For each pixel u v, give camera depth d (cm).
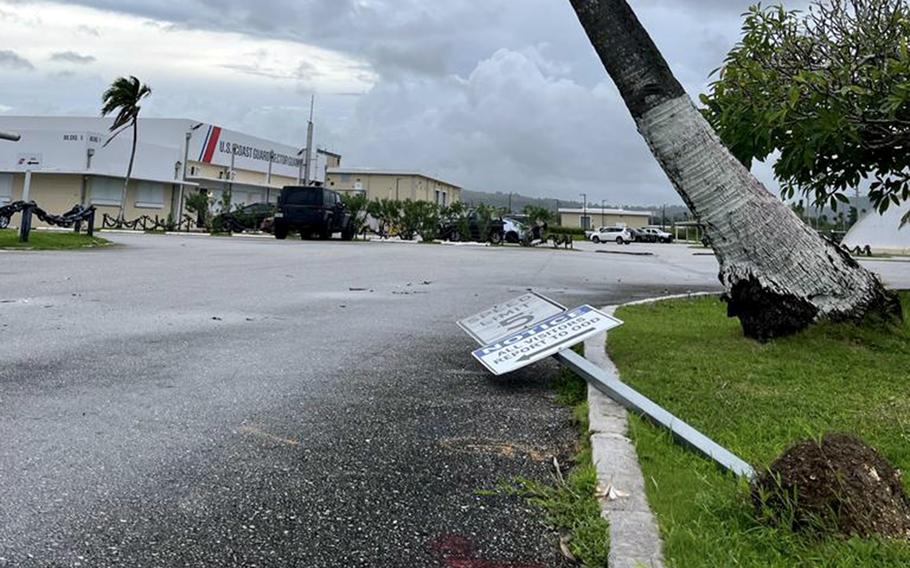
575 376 451
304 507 256
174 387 406
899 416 347
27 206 1542
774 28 677
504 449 324
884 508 214
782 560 204
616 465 284
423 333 614
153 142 4212
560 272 1395
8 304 690
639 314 719
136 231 2947
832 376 432
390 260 1559
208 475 281
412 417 370
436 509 258
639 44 518
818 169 823
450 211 3328
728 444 313
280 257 1511
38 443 306
